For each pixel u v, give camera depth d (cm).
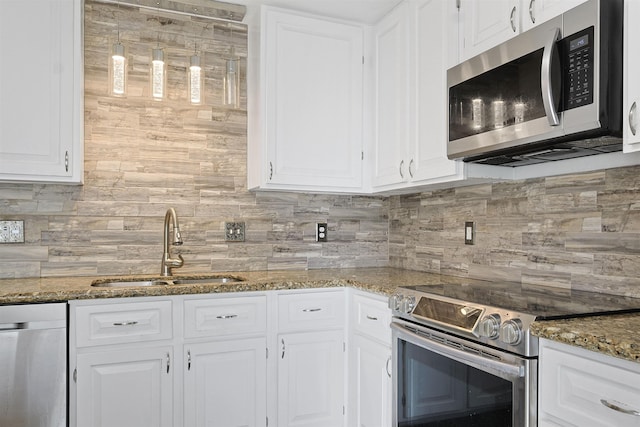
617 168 176
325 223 301
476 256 241
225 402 222
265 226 286
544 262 204
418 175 231
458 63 205
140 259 260
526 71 165
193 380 216
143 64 263
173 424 212
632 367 105
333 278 246
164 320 211
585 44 144
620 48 143
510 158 194
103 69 255
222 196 277
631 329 122
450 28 210
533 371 132
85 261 251
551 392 127
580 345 116
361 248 310
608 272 178
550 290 191
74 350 198
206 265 273
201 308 218
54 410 193
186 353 215
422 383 179
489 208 234
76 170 225
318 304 239
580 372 118
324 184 266
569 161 193
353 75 274
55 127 221
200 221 272
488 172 213
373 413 218
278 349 231
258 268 284
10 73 213
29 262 242
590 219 185
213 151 276
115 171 256
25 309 190
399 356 193
